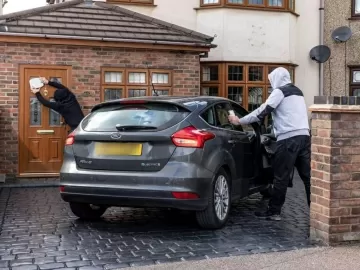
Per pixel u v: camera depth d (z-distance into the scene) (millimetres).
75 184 5773
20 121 10195
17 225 6250
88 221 6523
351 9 14352
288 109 6297
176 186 5387
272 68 13664
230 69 13344
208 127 5941
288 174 6449
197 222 5930
